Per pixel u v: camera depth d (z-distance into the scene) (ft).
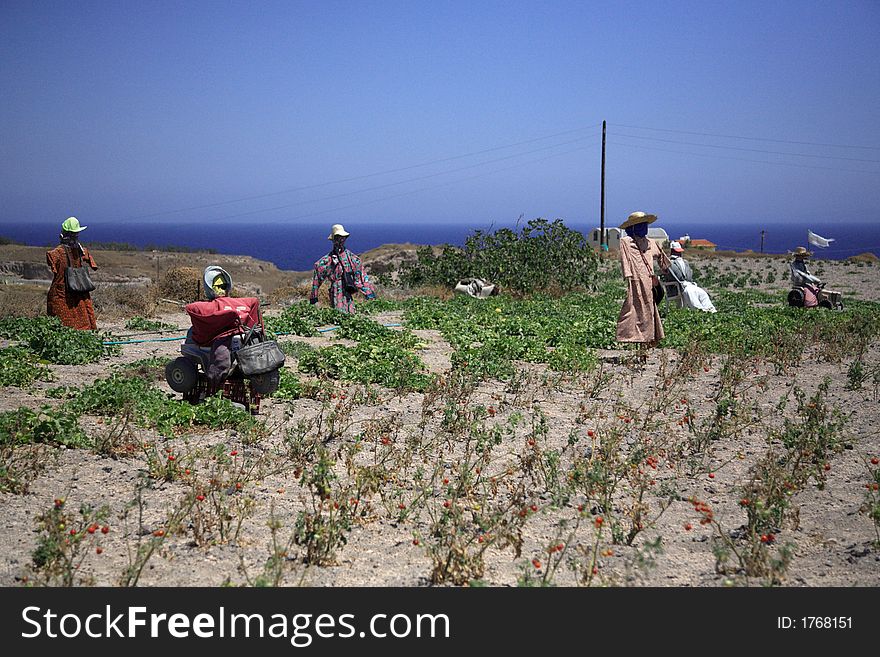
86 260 45.42
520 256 81.51
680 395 33.17
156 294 69.62
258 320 28.30
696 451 25.54
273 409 29.04
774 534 18.83
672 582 16.49
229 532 18.04
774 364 39.50
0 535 17.37
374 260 122.72
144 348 43.06
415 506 20.25
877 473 21.26
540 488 21.89
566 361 38.22
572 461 24.03
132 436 23.85
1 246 123.65
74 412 26.25
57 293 44.57
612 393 33.45
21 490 19.74
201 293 71.77
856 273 116.98
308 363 36.04
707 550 18.19
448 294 78.02
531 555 17.69
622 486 22.26
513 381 34.27
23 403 28.14
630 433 27.22
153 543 16.03
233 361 27.22
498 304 66.23
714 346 43.14
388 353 38.68
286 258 514.68
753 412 30.09
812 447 24.16
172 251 156.46
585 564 17.24
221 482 20.79
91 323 45.65
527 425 28.30
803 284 64.44
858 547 17.99
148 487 20.35
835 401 31.83
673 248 61.41
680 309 59.31
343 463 23.48
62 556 15.90
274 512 19.47
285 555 17.07
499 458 24.48
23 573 15.72
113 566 16.34
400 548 17.93
